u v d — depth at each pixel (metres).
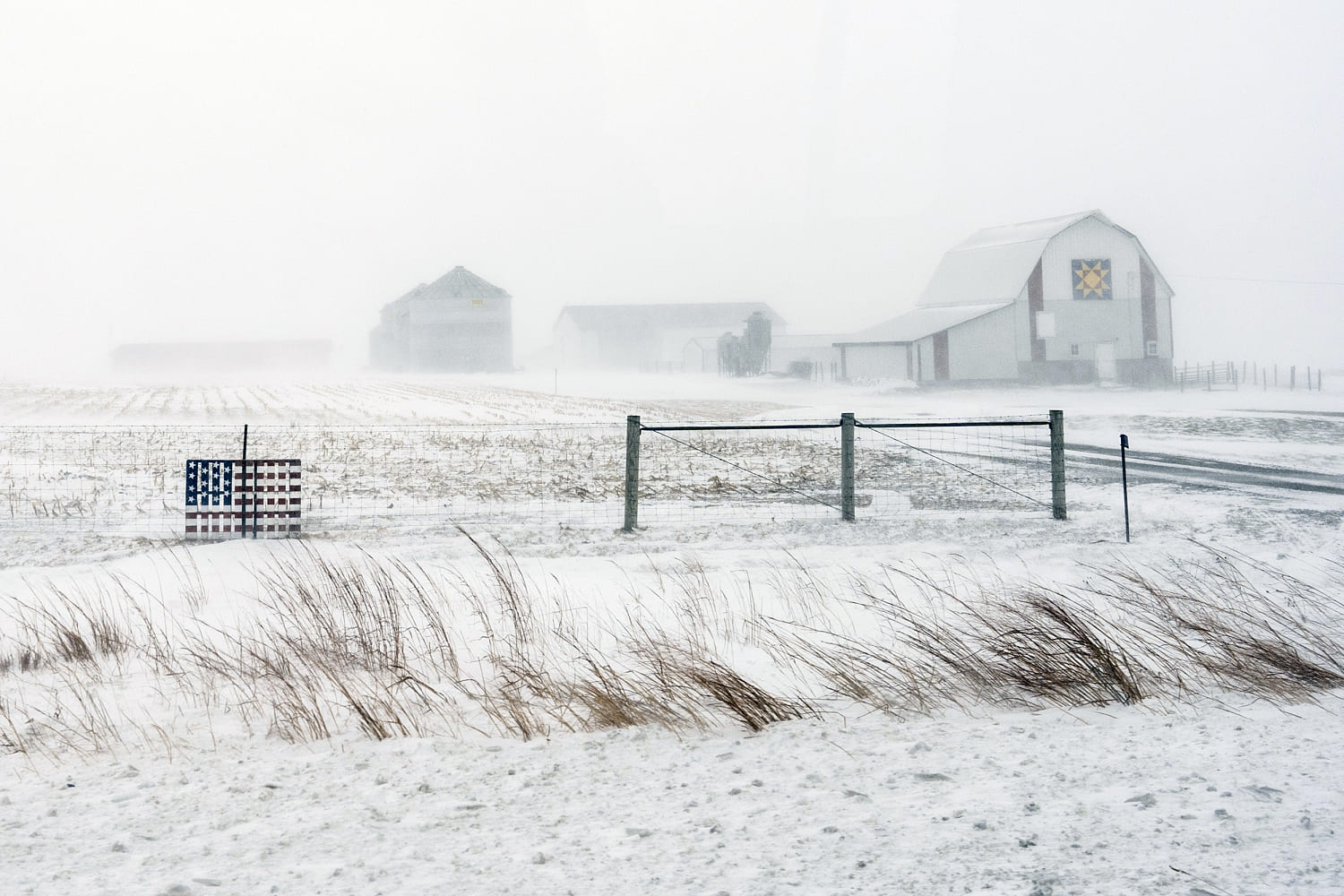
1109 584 9.84
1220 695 6.32
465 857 3.88
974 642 7.38
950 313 67.12
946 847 3.81
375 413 42.28
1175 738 5.27
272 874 3.73
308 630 7.99
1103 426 31.77
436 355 112.94
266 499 12.90
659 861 3.78
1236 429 31.05
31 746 5.65
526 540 12.79
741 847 3.90
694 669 6.43
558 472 19.77
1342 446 26.08
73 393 59.97
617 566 11.12
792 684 6.76
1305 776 4.46
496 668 7.05
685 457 22.31
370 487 17.75
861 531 13.35
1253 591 9.20
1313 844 3.67
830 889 3.46
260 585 10.13
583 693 6.27
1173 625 7.92
